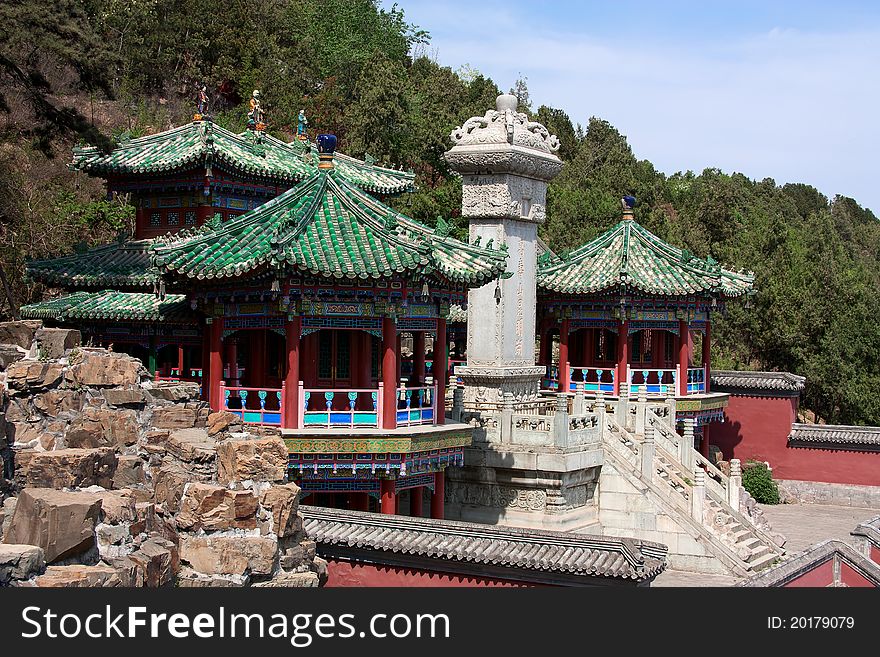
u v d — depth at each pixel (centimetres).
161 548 1823
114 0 9500
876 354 7650
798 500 6031
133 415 2039
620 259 5422
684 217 10406
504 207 4444
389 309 3200
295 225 3194
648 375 5725
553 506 3884
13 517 1638
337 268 3055
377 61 9350
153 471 2003
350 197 3428
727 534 3978
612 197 10888
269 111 9275
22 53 4744
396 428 3247
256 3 10850
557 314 5494
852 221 19175
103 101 8356
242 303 3256
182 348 4272
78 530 1619
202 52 9906
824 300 7738
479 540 2544
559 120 14062
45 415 1970
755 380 6147
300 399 3167
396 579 2602
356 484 3281
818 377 7550
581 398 4259
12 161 6931
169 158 4109
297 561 2028
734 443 6234
